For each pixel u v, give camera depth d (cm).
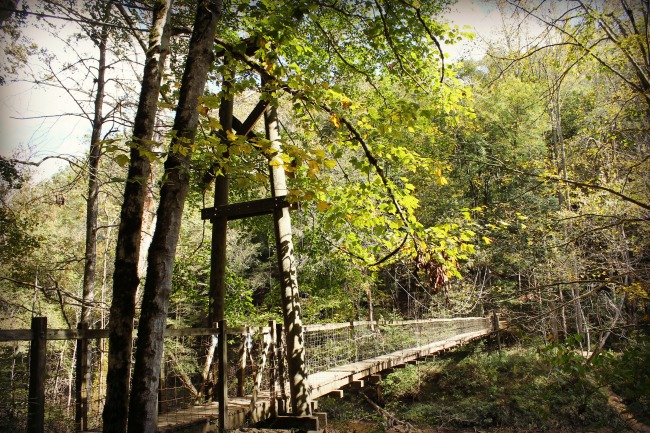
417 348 1139
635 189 775
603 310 1152
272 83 396
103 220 1186
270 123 586
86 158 636
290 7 348
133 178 333
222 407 423
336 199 549
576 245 1054
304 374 535
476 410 1122
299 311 552
